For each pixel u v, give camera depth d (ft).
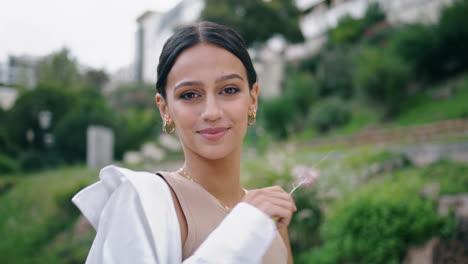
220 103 2.79
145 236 2.42
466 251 10.90
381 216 11.46
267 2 61.31
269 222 2.42
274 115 53.57
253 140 38.45
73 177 35.22
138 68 96.32
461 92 42.75
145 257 2.33
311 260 12.51
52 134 56.08
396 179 19.24
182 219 2.69
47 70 94.17
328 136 49.37
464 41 45.88
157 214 2.50
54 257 22.43
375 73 46.50
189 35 2.86
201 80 2.75
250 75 3.01
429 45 47.60
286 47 78.79
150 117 61.11
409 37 48.91
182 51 2.84
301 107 58.18
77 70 97.19
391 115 46.01
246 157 26.58
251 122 3.26
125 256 2.36
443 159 22.80
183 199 2.74
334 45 69.46
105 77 100.12
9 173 48.34
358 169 21.48
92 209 2.77
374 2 68.08
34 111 57.41
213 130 2.76
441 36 46.91
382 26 62.08
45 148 57.41
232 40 2.90
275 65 73.97
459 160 22.66
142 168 38.96
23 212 30.14
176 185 2.81
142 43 93.66
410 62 48.57
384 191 13.20
